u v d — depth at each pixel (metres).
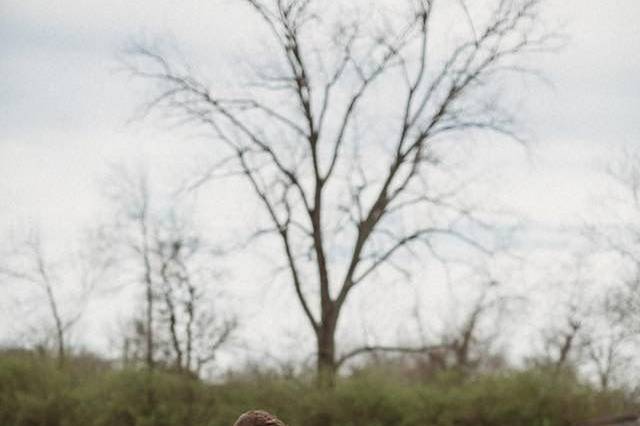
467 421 25.20
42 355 30.52
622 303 37.16
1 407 27.67
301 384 27.41
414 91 31.80
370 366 28.77
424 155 31.50
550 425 24.77
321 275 31.66
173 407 26.58
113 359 30.95
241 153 31.80
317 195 31.88
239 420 6.55
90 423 27.06
